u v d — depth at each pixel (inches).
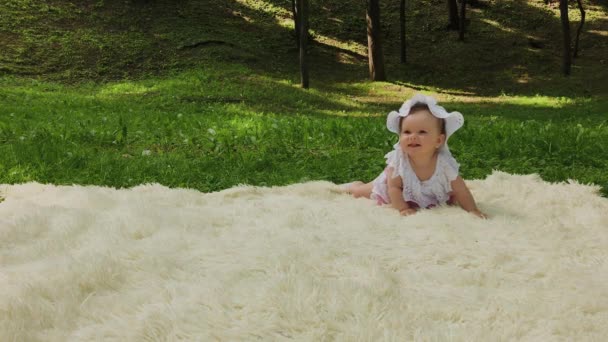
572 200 164.4
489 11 1099.9
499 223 137.1
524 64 948.0
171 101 602.5
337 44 1006.4
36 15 871.7
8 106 483.2
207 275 106.3
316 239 124.0
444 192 156.2
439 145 151.6
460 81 906.7
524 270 109.2
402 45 952.3
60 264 112.7
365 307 90.4
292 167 230.5
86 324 91.4
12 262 118.8
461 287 102.0
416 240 125.0
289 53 938.1
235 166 230.4
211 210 154.2
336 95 753.6
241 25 1000.2
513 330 84.9
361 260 111.0
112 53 811.4
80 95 626.5
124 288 103.8
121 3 954.7
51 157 234.2
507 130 307.3
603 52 976.3
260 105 619.8
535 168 221.8
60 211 152.4
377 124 339.6
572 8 1105.4
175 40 869.8
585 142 266.4
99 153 250.1
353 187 175.6
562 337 83.1
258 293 95.7
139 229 132.6
